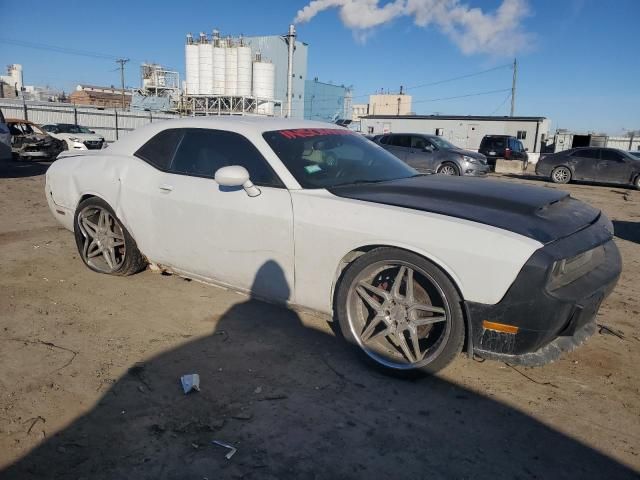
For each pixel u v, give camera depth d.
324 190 3.29
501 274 2.59
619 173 17.66
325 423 2.62
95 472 2.23
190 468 2.27
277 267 3.36
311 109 60.91
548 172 19.28
